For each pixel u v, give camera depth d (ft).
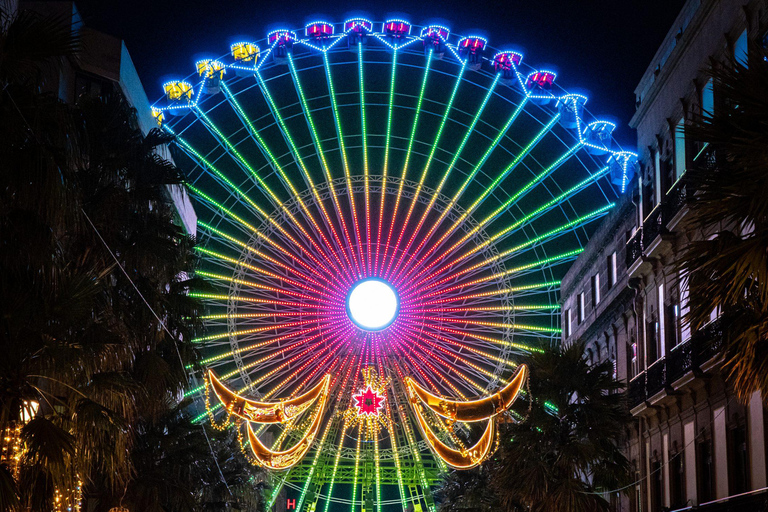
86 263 75.05
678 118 103.81
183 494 94.89
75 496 63.41
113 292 78.95
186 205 191.72
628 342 123.03
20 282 55.42
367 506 228.84
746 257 42.01
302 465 221.05
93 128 80.53
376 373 194.29
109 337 67.97
